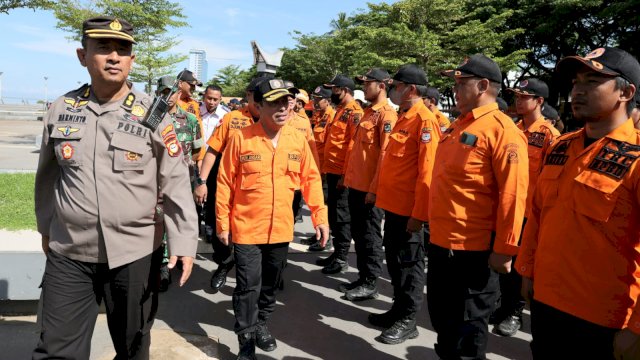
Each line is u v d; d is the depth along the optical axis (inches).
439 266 109.2
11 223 212.7
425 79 141.6
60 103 89.2
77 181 85.2
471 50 954.1
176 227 91.3
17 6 445.1
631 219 71.4
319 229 135.9
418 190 129.0
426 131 130.0
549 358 80.4
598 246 73.2
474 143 103.3
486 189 103.1
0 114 1214.3
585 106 75.4
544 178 84.5
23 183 306.2
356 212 173.8
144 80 738.2
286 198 128.7
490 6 967.6
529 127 166.7
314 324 151.4
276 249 130.3
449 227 106.2
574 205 76.4
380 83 168.9
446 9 958.4
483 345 106.3
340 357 130.5
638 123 117.6
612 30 834.8
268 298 134.2
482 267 104.7
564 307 76.7
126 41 84.3
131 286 90.0
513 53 897.5
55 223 89.7
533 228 89.4
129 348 94.1
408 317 142.4
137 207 88.3
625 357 68.2
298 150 132.1
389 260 146.3
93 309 91.0
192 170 190.4
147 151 88.4
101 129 85.8
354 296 172.6
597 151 75.9
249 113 179.6
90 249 86.9
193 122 188.9
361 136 172.2
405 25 946.1
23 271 139.7
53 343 84.6
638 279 72.9
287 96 124.3
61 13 583.2
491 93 105.9
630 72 73.5
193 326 144.5
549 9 887.7
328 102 266.1
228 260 175.6
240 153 128.6
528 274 90.0
